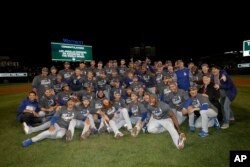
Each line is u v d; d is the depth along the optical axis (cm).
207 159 462
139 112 705
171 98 704
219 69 674
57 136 621
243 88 1598
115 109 710
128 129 664
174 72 883
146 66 1034
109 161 469
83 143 585
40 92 900
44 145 580
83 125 666
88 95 802
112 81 917
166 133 639
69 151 533
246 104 986
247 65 2956
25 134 681
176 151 508
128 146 550
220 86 669
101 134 657
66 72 965
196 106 643
